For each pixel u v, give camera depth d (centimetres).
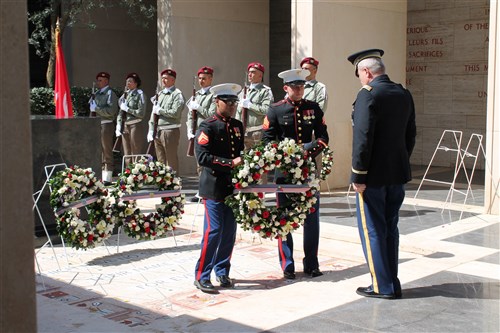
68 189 772
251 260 780
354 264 755
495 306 559
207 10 1477
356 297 589
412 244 793
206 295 648
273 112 700
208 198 657
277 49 1780
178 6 1431
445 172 1438
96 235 790
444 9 1504
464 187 1243
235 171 647
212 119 660
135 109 1279
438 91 1526
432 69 1532
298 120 694
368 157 563
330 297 591
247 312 552
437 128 1533
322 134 707
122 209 811
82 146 915
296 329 505
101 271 744
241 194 649
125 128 1289
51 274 731
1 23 337
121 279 711
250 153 653
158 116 1180
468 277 653
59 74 1018
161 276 721
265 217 660
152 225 823
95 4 1582
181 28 1439
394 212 589
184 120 1462
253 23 1566
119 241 895
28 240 354
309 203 669
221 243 673
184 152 1470
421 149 1563
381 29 1284
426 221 935
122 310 601
